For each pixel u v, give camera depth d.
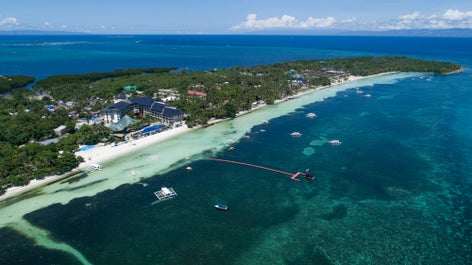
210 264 79.00
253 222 94.19
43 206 101.31
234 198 106.31
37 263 78.94
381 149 146.62
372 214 97.69
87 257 80.81
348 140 158.12
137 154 140.62
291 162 133.38
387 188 112.69
